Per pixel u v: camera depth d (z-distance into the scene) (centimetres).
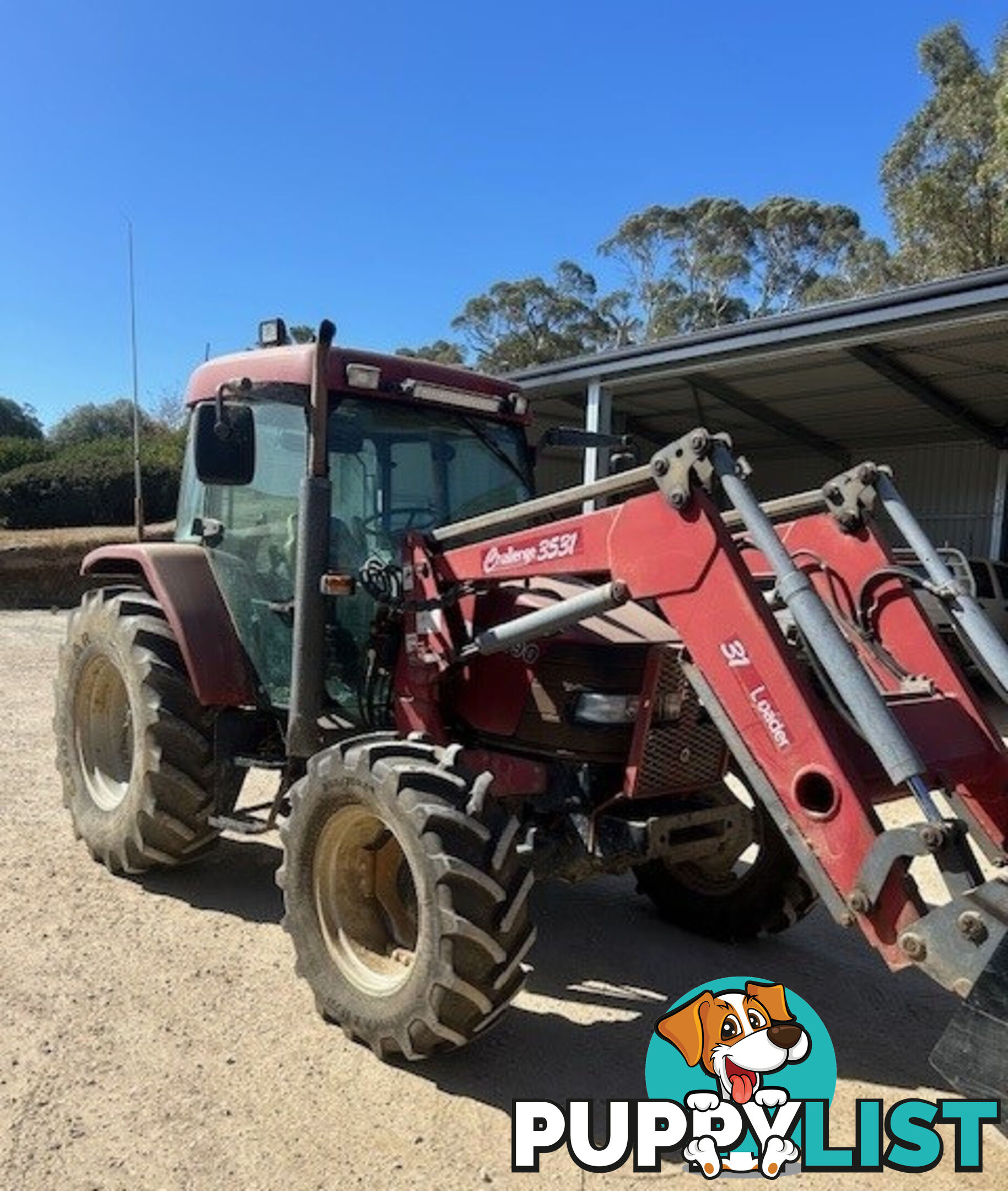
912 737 310
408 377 446
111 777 534
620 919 495
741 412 1672
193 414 507
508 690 396
